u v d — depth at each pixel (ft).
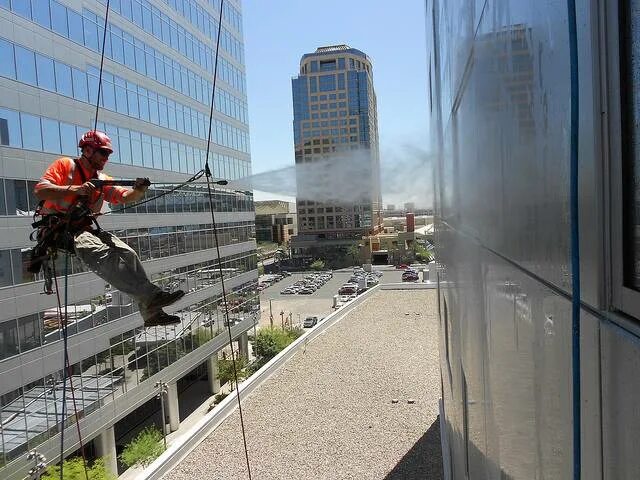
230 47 128.98
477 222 13.91
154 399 103.09
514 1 8.45
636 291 4.46
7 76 59.47
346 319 113.70
